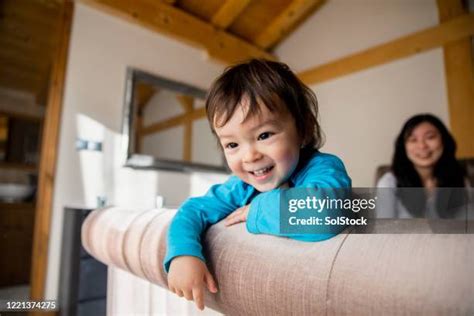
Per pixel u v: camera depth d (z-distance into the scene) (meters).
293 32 3.59
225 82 0.52
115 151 2.38
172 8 2.76
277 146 0.47
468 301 0.21
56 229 2.04
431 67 2.58
